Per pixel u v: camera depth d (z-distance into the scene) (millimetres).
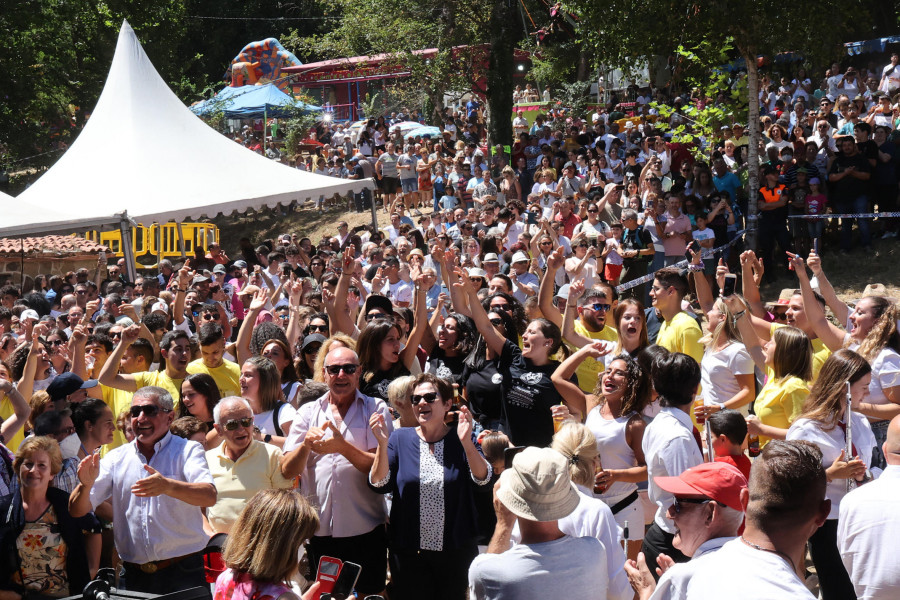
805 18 13641
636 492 5168
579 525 3869
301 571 5141
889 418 5250
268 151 33906
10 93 34156
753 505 2830
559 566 3391
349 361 5125
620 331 6512
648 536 4645
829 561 4477
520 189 20156
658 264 13211
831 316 12016
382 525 5207
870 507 3559
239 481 4918
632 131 19641
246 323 7297
